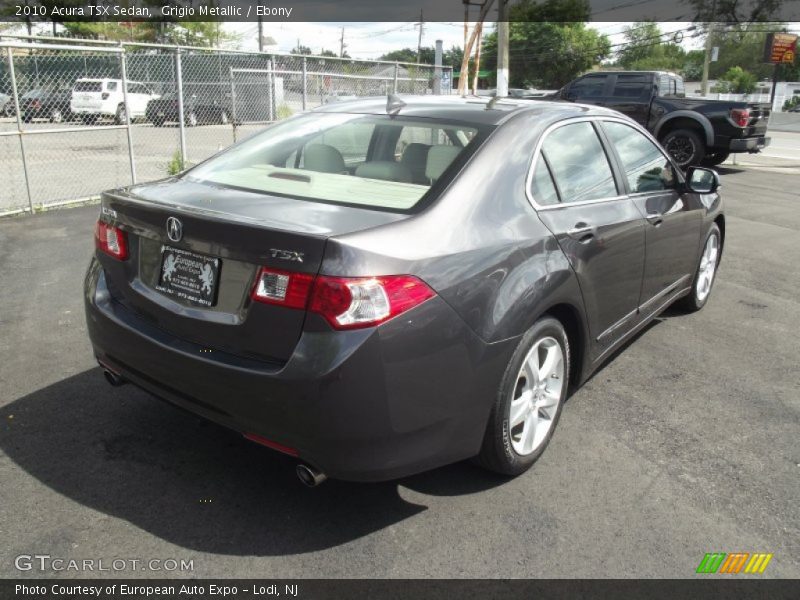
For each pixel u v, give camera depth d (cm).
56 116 1119
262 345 246
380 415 240
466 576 248
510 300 276
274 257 240
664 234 429
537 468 320
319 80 1384
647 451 339
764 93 5628
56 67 1105
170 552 254
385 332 236
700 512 290
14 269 609
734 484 312
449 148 308
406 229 257
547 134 339
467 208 280
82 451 318
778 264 736
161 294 279
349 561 253
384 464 248
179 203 282
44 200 917
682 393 408
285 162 339
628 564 257
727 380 429
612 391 408
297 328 238
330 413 236
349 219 260
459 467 319
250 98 1430
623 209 379
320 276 233
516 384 289
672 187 458
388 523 276
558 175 337
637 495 301
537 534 272
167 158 1287
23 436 329
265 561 252
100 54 1076
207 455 320
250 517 276
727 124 1311
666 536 274
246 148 362
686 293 521
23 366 407
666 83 1446
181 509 279
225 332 254
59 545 255
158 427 343
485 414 277
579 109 381
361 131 340
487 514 284
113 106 1165
